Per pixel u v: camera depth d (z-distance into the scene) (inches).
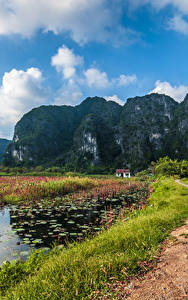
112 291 117.3
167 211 313.7
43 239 300.7
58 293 117.3
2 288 137.8
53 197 722.2
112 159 6973.4
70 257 164.2
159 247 173.0
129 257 154.5
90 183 1093.1
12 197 664.4
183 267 133.3
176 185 730.8
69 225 375.2
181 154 5984.3
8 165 7746.1
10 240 297.1
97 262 147.7
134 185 1216.8
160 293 109.2
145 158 6294.3
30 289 123.2
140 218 279.1
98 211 498.0
